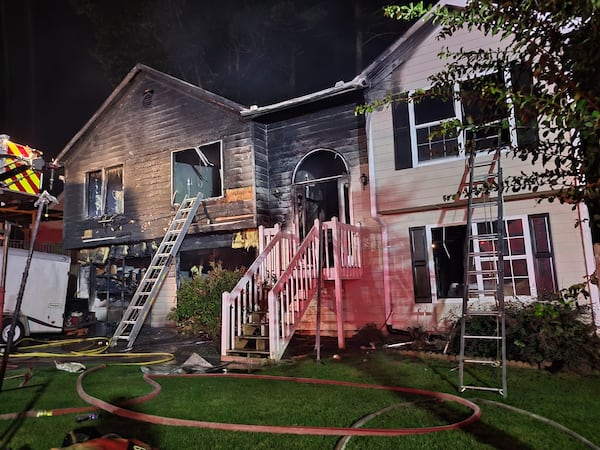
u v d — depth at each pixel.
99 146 14.80
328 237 11.31
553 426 4.03
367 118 9.84
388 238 9.73
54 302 11.11
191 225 12.54
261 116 11.65
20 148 9.00
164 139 13.40
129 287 14.41
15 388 5.70
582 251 7.83
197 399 5.11
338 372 6.50
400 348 8.11
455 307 8.84
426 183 9.05
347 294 10.21
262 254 8.91
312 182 11.48
